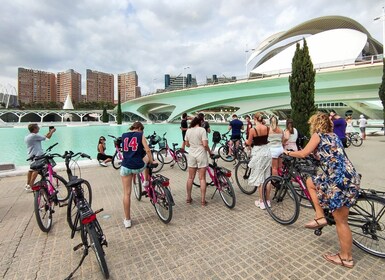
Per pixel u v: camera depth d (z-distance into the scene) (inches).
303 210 177.5
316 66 1109.7
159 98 1904.5
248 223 158.1
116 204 199.6
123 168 153.2
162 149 367.2
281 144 197.2
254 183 180.1
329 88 1023.6
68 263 118.6
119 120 1990.7
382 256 116.3
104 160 354.9
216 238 139.2
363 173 279.9
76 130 1400.1
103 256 103.5
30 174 232.8
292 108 374.6
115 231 150.8
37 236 146.3
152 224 159.8
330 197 107.2
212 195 212.5
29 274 110.6
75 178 137.3
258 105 1353.3
